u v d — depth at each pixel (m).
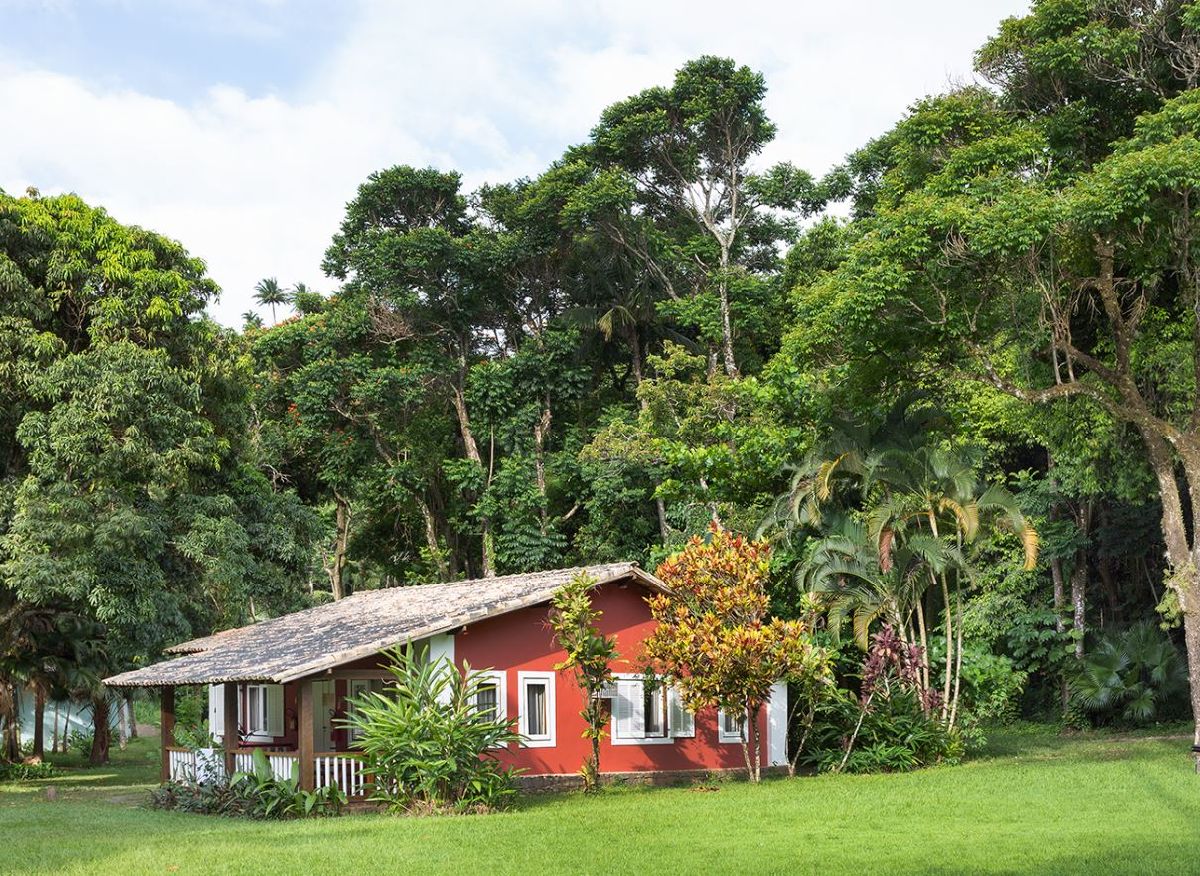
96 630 35.31
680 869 13.48
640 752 24.91
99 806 24.27
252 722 29.80
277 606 35.47
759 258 54.31
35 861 15.47
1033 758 28.11
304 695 21.34
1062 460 33.91
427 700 20.80
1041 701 41.47
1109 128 27.17
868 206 49.81
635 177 52.84
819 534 30.41
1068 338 25.34
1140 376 30.23
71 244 29.84
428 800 20.23
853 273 24.84
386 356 54.75
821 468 28.31
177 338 31.34
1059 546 37.16
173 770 25.44
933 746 26.84
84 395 28.20
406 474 52.25
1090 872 12.63
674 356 46.22
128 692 40.97
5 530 28.75
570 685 24.16
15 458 30.11
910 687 28.05
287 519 36.03
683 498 35.97
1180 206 22.47
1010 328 26.59
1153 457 25.31
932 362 27.97
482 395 52.22
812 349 28.34
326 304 57.22
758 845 15.24
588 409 56.25
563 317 52.97
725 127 51.00
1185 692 35.38
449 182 56.25
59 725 47.59
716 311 47.78
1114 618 41.09
